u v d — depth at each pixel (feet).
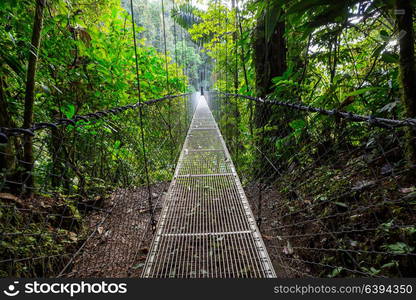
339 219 3.73
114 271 3.89
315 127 4.44
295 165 5.57
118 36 8.00
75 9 5.96
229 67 13.25
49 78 5.20
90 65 6.09
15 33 4.69
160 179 8.61
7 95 4.67
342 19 3.12
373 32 5.49
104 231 4.99
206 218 5.14
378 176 3.38
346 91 4.80
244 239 4.39
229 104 13.09
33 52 3.84
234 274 3.52
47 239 3.59
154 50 11.52
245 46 8.76
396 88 3.50
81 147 5.07
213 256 3.96
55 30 5.42
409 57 2.47
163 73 12.63
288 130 5.88
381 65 5.04
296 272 3.86
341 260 3.39
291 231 4.78
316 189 4.57
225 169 7.91
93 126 4.95
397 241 2.82
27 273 3.04
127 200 6.58
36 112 5.03
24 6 4.47
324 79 6.59
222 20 12.96
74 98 6.07
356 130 3.45
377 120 1.96
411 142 2.64
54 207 4.23
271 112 6.60
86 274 3.76
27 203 3.81
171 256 4.00
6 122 4.08
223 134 13.76
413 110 2.54
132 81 9.23
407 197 2.58
